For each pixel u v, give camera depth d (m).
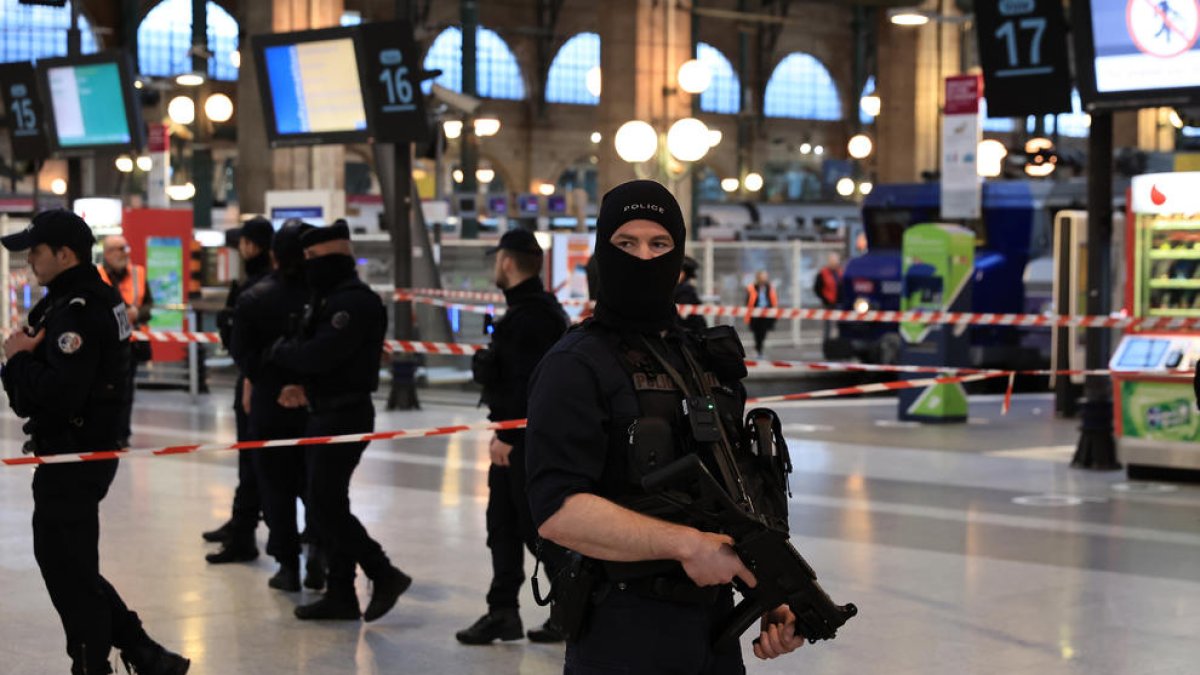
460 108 25.59
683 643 3.31
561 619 3.37
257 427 7.97
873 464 13.21
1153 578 8.37
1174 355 12.16
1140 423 12.31
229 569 8.66
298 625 7.32
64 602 5.61
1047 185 24.22
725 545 3.16
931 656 6.68
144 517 10.33
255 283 8.02
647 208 3.38
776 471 3.37
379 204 42.84
